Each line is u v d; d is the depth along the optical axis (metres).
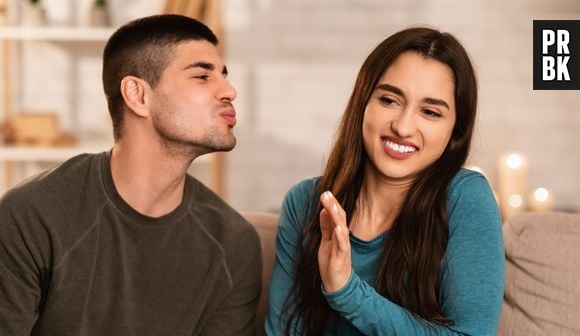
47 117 3.28
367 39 3.59
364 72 1.46
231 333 1.55
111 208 1.46
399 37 1.42
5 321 1.38
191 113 1.45
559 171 3.61
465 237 1.39
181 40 1.47
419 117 1.39
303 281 1.50
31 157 3.21
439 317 1.37
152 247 1.48
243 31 3.60
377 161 1.42
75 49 3.54
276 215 1.76
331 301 1.35
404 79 1.38
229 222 1.56
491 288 1.36
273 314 1.53
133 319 1.45
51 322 1.42
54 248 1.40
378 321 1.34
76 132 3.58
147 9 3.54
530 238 1.55
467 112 1.42
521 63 3.57
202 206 1.56
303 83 3.62
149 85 1.46
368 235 1.51
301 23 3.59
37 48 3.53
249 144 3.65
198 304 1.51
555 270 1.50
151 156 1.47
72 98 3.57
